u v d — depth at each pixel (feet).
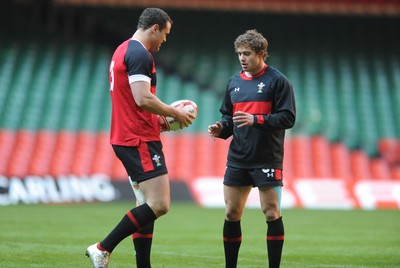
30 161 262.88
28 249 108.06
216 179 247.70
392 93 309.63
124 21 315.58
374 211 220.64
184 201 243.60
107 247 73.10
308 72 314.55
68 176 236.84
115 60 75.87
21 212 188.03
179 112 75.87
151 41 76.89
